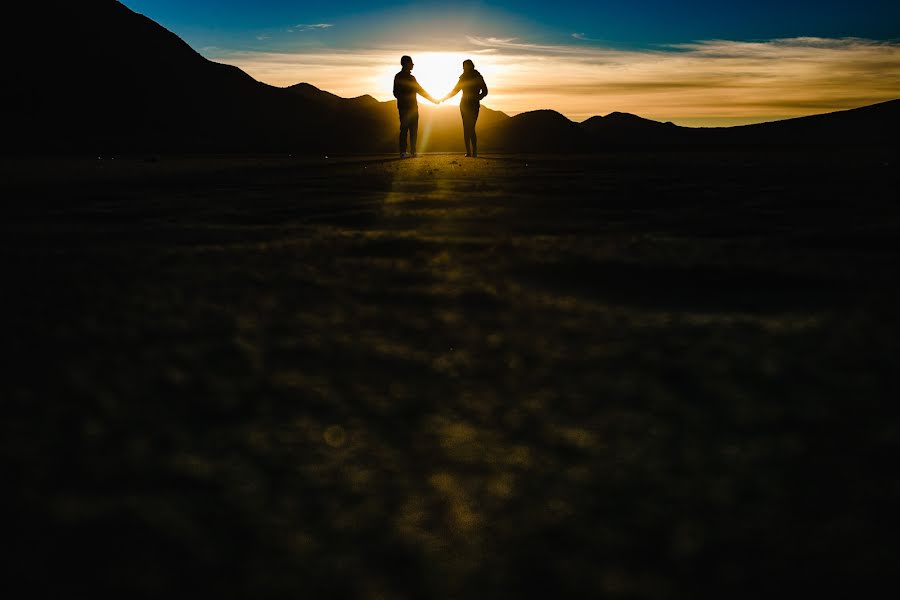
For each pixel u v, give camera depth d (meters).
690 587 1.20
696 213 6.56
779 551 1.30
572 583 1.21
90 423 1.91
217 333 2.77
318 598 1.17
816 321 2.85
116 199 8.14
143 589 1.19
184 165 16.22
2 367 2.37
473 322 2.92
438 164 15.08
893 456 1.65
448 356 2.48
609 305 3.21
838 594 1.18
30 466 1.64
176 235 5.39
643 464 1.64
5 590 1.19
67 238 5.25
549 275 3.85
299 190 9.16
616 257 4.30
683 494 1.50
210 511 1.45
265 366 2.38
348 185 9.88
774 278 3.71
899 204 6.96
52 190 9.35
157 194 8.73
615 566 1.26
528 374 2.28
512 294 3.42
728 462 1.64
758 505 1.45
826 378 2.18
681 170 12.32
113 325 2.87
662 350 2.50
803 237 5.05
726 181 9.78
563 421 1.90
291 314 3.05
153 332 2.78
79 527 1.38
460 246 4.73
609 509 1.45
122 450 1.74
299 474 1.61
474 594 1.18
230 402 2.06
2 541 1.33
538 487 1.54
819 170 11.75
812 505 1.45
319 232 5.51
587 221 6.15
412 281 3.70
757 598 1.18
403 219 6.34
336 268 4.04
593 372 2.29
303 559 1.28
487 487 1.54
